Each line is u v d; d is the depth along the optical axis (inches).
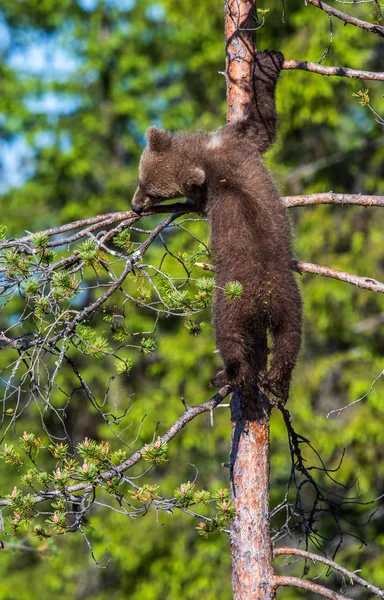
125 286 709.9
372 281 304.7
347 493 659.4
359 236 671.8
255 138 341.4
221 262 313.4
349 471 640.4
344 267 667.4
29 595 738.8
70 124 905.5
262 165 330.6
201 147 341.7
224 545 679.1
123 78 926.4
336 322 666.2
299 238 679.1
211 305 315.3
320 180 687.7
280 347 308.0
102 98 933.8
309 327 668.1
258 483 305.4
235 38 343.3
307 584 294.7
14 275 269.3
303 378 660.7
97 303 272.4
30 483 273.9
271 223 311.9
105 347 281.6
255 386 308.0
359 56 649.6
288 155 699.4
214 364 698.2
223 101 807.7
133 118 903.1
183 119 899.4
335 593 289.6
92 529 288.5
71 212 862.5
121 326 290.0
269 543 304.3
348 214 690.8
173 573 681.0
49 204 902.4
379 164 697.0
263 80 344.5
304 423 650.8
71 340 273.3
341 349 703.7
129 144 909.8
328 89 641.0
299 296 312.5
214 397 303.6
